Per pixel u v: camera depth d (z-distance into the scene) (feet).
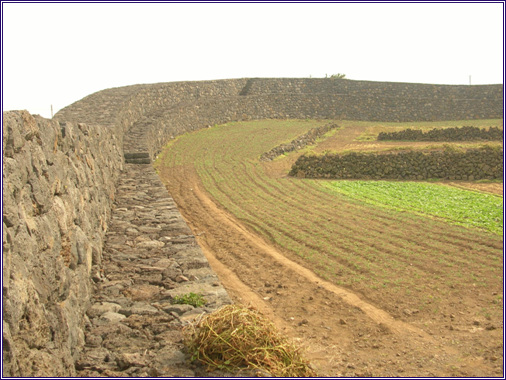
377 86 170.91
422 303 33.09
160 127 109.70
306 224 55.72
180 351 18.30
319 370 23.72
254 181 84.28
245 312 18.40
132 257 29.68
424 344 27.17
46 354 15.21
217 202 68.90
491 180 82.94
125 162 73.77
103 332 20.03
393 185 80.18
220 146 115.34
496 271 39.14
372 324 29.99
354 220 57.31
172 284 25.34
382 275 38.50
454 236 49.57
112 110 75.20
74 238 22.12
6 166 14.82
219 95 157.28
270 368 17.01
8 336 12.92
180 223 37.99
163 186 54.70
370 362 24.93
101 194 35.94
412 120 163.43
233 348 17.30
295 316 31.27
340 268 40.52
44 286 16.44
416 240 48.24
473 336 28.09
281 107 162.40
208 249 47.14
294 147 115.75
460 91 170.91
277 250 46.83
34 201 17.16
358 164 88.58
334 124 148.97
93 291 24.30
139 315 21.59
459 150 86.22
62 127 25.02
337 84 172.14
